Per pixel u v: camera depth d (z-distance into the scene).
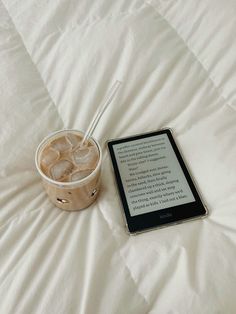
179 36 0.75
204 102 0.68
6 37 0.76
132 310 0.46
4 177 0.58
